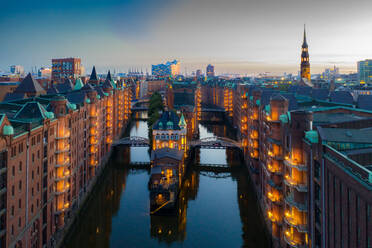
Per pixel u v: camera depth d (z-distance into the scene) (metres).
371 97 96.69
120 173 116.31
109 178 110.88
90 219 81.19
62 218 69.81
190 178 113.25
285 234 54.53
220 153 147.25
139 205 88.88
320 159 42.84
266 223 74.44
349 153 42.91
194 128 167.38
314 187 45.56
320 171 42.94
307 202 48.59
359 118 67.19
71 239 72.75
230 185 106.19
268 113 74.75
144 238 71.75
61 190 69.19
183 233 73.94
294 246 51.88
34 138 57.22
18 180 50.81
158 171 94.38
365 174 31.78
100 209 86.56
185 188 103.25
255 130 99.94
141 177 111.94
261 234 74.50
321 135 42.75
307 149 48.00
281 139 66.12
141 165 125.19
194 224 78.75
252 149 101.31
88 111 95.50
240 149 133.50
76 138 81.75
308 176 47.62
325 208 41.41
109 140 130.75
